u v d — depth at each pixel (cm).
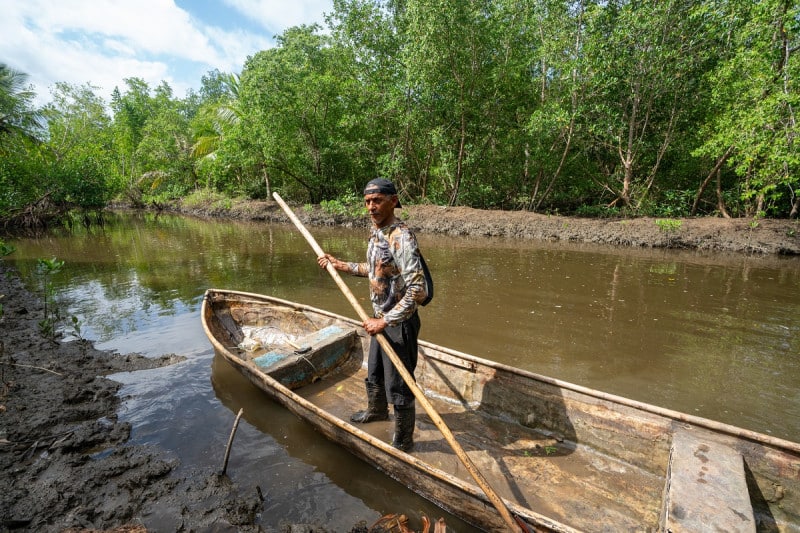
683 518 188
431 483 243
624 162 1388
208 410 349
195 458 291
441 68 1340
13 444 296
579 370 432
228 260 975
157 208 2655
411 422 290
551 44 1259
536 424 318
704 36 1136
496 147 1622
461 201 1664
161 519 238
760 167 1119
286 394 313
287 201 2089
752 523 184
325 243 1213
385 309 273
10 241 1377
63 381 391
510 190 1672
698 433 251
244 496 256
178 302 652
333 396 379
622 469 277
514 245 1131
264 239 1312
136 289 733
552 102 1349
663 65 1197
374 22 1524
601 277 773
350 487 266
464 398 355
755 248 993
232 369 422
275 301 512
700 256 962
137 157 2989
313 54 1681
